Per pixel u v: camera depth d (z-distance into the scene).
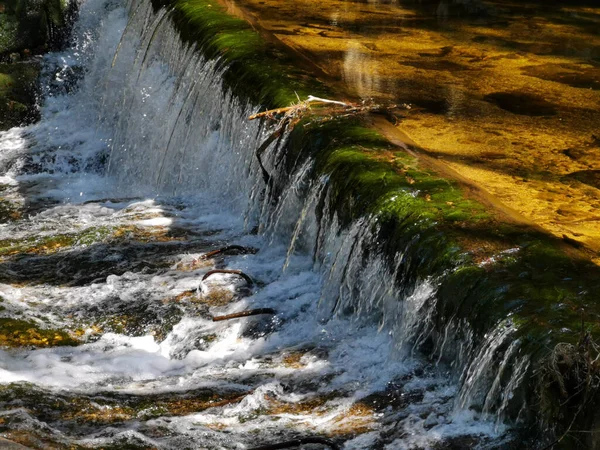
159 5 11.82
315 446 4.91
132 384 6.04
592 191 6.62
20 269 7.92
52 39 13.65
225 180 9.16
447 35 11.12
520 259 5.23
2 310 7.00
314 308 6.72
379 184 6.32
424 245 5.55
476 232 5.59
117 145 11.56
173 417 5.40
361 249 6.16
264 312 6.74
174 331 6.74
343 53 10.14
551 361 4.27
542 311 4.69
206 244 8.27
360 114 7.86
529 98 8.73
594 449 4.09
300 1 12.97
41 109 12.84
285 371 5.89
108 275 7.71
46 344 6.59
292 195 7.46
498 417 4.62
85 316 7.02
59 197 10.66
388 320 5.87
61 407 5.53
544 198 6.46
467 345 5.02
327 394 5.51
